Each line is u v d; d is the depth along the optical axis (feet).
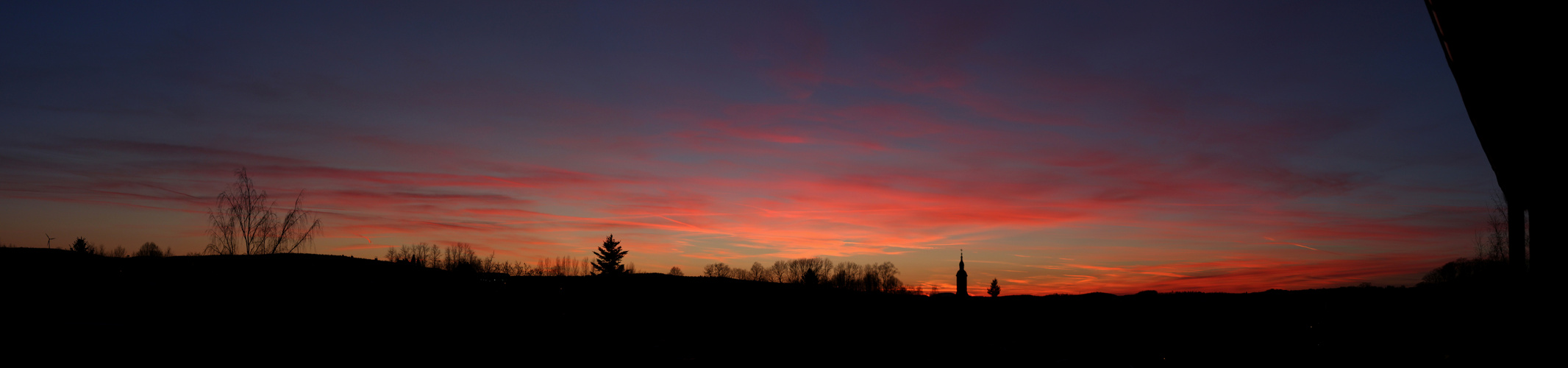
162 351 41.86
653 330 73.41
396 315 70.18
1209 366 52.70
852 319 91.04
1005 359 58.44
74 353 38.96
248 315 60.75
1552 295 21.93
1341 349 51.24
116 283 73.36
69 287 67.51
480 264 233.14
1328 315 64.85
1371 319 58.18
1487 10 17.25
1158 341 67.00
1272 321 69.77
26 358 37.09
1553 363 21.89
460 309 80.84
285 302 70.85
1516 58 17.89
